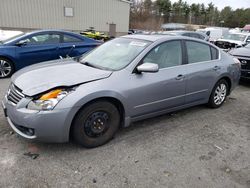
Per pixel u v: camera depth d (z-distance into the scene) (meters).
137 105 3.44
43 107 2.75
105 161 2.92
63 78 3.03
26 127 2.80
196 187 2.56
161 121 4.15
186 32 12.45
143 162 2.94
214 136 3.72
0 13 18.16
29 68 3.61
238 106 5.16
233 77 4.99
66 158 2.94
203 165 2.94
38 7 19.84
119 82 3.21
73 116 2.87
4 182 2.48
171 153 3.17
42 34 7.04
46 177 2.59
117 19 25.17
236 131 3.93
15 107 2.87
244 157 3.17
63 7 21.14
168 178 2.67
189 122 4.18
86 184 2.52
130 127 3.85
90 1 22.62
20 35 7.13
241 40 16.12
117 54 3.74
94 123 3.11
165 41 3.84
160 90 3.64
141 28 48.66
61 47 7.26
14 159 2.86
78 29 22.59
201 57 4.39
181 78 3.89
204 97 4.53
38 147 3.13
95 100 3.04
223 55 4.86
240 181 2.68
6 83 6.14
